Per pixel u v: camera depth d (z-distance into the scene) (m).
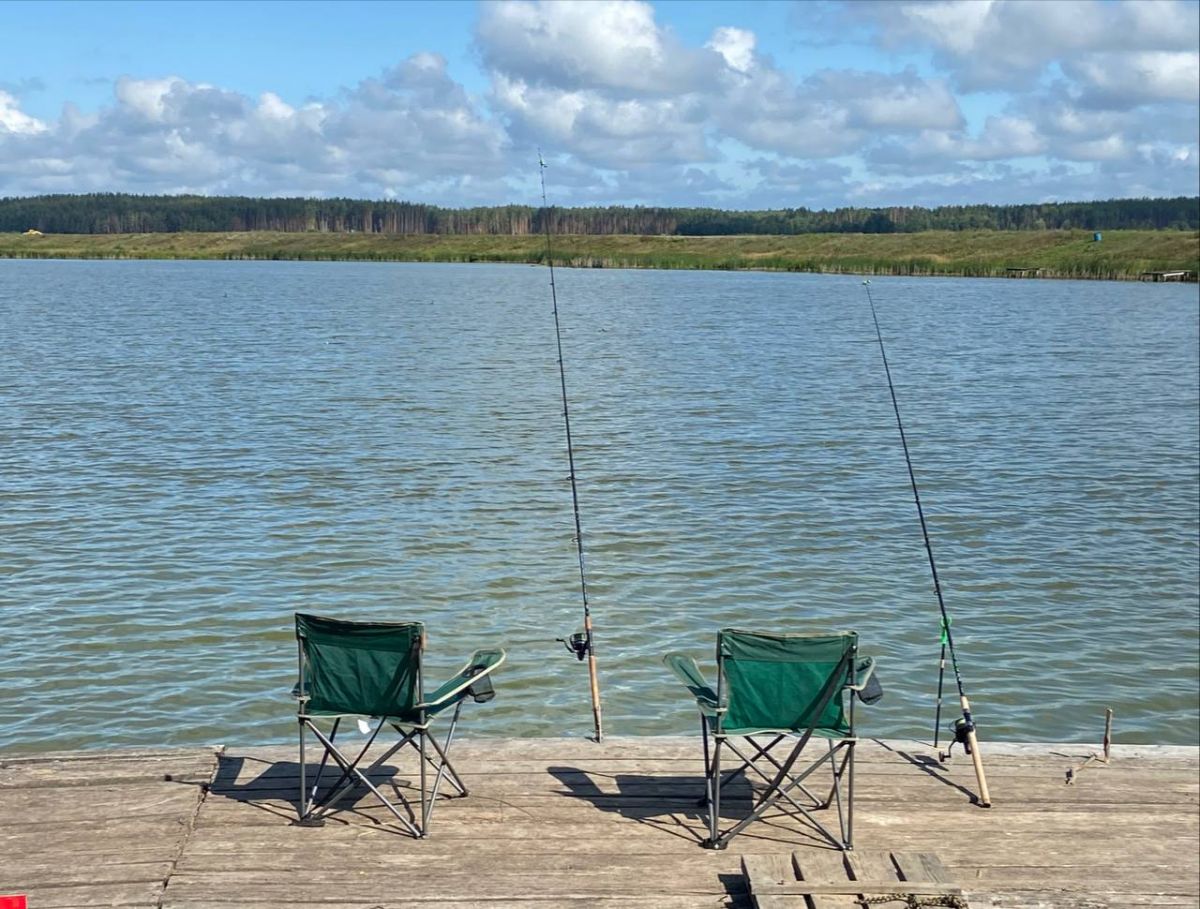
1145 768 7.44
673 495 17.75
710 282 94.12
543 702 10.34
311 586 13.19
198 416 24.02
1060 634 12.38
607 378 31.77
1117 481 19.52
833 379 32.47
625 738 7.75
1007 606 13.19
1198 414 27.14
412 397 27.38
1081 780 7.25
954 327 51.62
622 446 21.62
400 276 103.06
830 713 6.26
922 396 29.39
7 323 45.62
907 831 6.58
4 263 125.50
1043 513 17.28
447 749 7.00
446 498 17.22
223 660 11.09
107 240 165.25
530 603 12.82
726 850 6.28
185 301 63.22
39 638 11.50
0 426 22.19
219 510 16.28
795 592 13.43
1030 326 52.66
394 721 6.30
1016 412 27.00
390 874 5.97
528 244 147.50
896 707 10.52
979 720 10.37
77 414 23.84
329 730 9.72
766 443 22.23
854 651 6.12
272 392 27.77
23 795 6.71
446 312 57.78
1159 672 11.46
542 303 65.88
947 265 103.44
